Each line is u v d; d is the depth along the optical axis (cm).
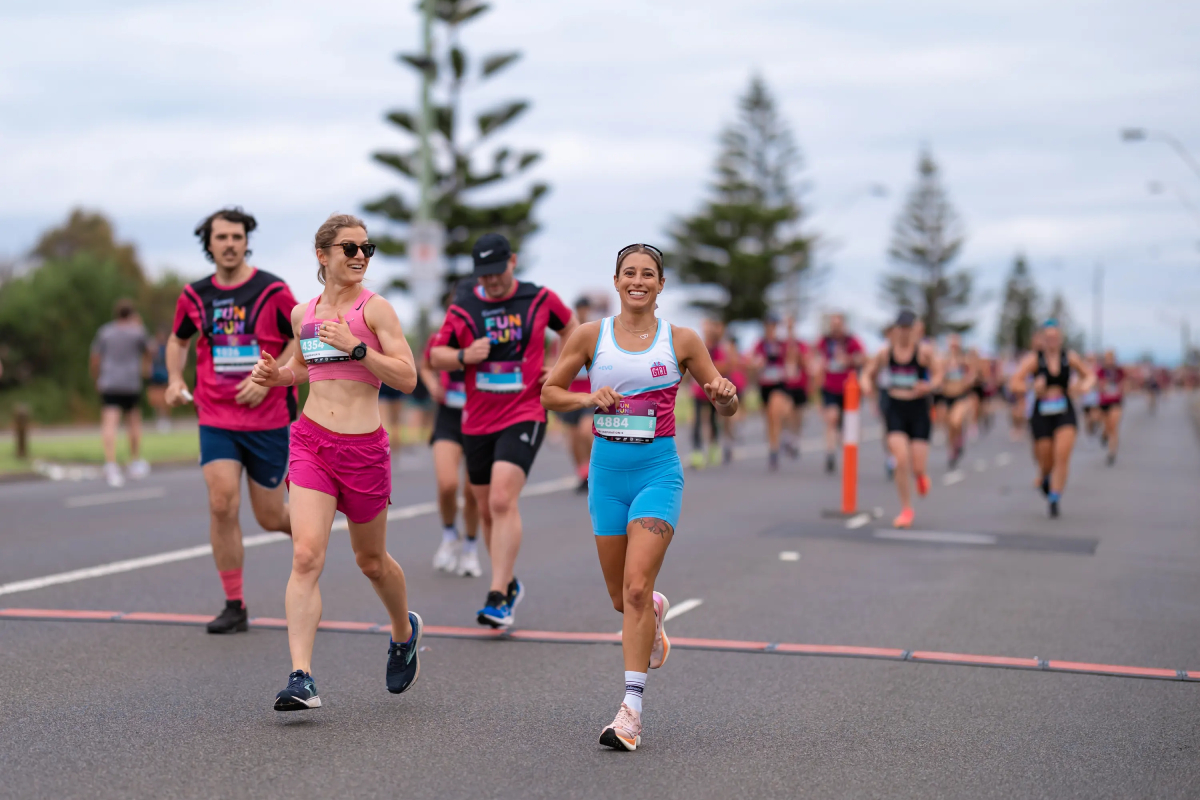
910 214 14038
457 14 6144
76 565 1324
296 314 799
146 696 804
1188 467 3070
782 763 685
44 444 3180
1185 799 636
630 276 739
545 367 1090
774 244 10844
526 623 1065
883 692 847
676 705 809
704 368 753
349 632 1009
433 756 687
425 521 1752
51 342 4972
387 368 758
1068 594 1242
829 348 2673
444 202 6512
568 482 2386
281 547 1470
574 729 747
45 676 852
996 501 2150
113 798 609
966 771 675
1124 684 880
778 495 2169
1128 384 14388
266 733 725
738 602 1175
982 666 927
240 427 993
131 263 7300
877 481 2503
